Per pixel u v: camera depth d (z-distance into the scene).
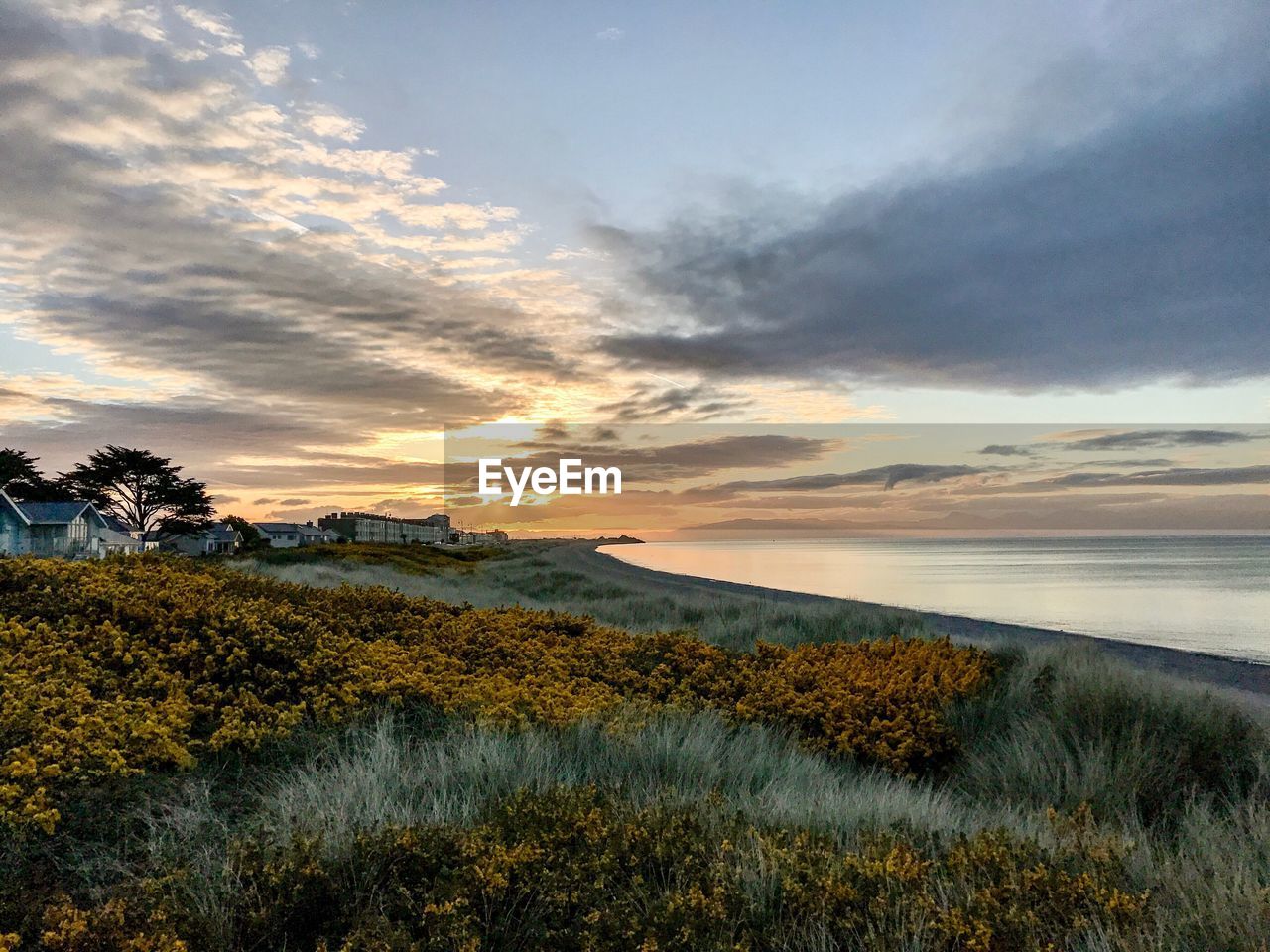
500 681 8.37
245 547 67.44
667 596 26.84
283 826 4.64
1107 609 31.44
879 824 5.27
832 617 18.73
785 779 6.63
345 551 44.50
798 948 3.66
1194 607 32.59
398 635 10.45
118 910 3.46
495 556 75.56
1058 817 5.61
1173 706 8.36
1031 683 10.00
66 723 5.54
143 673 6.93
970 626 21.80
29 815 4.30
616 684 9.55
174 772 5.46
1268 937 3.73
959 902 3.94
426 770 5.75
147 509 66.38
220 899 3.84
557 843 4.43
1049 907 3.94
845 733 8.23
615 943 3.54
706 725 7.66
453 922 3.53
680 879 4.06
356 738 6.40
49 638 7.14
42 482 61.94
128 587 8.91
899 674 10.05
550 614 13.30
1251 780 7.36
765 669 10.66
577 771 6.20
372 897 3.85
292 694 7.20
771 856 4.24
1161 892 4.40
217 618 8.30
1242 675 14.40
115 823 4.65
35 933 3.60
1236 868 4.65
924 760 8.31
